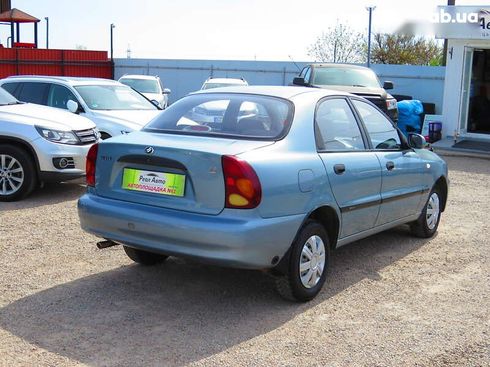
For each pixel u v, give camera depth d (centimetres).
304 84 1493
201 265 574
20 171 821
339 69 1548
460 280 558
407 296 512
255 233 424
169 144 455
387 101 1438
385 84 1541
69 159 838
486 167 1336
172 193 448
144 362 381
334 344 414
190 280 534
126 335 420
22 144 820
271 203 437
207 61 3089
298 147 479
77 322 438
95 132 908
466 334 436
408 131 1800
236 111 505
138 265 569
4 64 2973
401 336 430
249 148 450
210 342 412
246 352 398
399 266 597
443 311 480
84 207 487
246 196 425
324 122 523
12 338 409
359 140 563
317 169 482
